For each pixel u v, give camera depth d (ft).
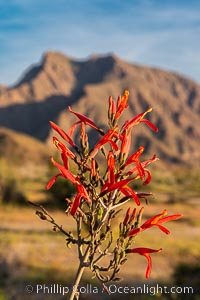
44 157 505.66
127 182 9.64
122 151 9.95
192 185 317.83
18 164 305.32
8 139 510.17
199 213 158.71
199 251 79.15
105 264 52.19
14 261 63.10
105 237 10.10
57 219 119.14
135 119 10.15
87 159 9.92
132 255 71.97
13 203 142.10
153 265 64.49
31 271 58.18
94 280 52.24
